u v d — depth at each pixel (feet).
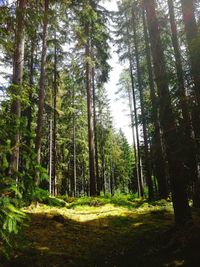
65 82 91.71
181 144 23.49
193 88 23.08
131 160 224.33
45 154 113.60
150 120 28.68
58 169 122.31
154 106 28.17
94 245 30.22
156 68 30.91
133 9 68.39
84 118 128.57
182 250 21.52
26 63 72.28
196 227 23.50
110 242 31.19
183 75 23.76
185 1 34.88
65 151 128.88
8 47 18.72
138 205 52.19
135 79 82.48
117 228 36.76
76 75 75.61
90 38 73.31
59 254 26.37
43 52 53.52
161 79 27.09
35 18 23.22
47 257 25.25
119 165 199.72
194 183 24.64
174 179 27.76
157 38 31.68
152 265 20.85
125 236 33.01
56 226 34.78
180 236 24.00
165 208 46.14
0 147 11.54
